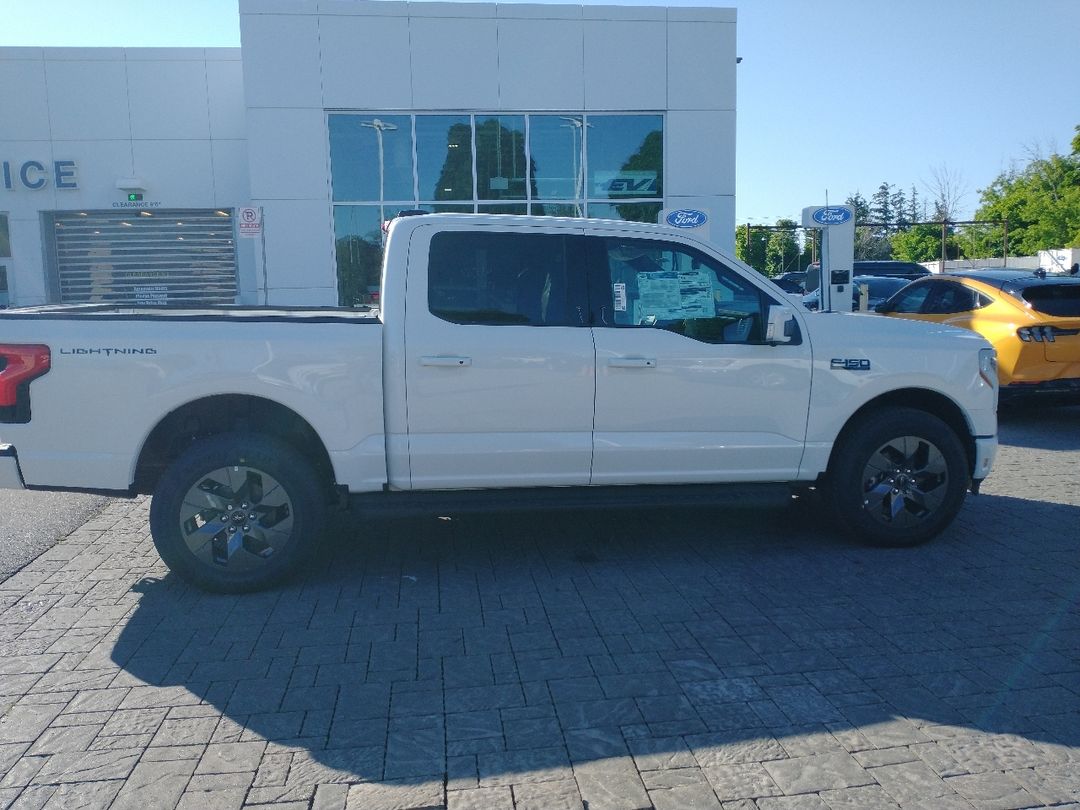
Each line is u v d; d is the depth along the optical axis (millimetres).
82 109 17172
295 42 14859
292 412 5289
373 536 6242
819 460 5699
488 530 6375
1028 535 6141
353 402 5098
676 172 15867
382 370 5113
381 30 15008
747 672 4070
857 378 5672
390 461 5195
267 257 15273
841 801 3090
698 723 3623
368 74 15070
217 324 5023
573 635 4508
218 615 4832
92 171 17312
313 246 15352
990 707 3730
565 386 5281
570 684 3971
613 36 15461
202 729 3611
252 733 3576
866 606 4859
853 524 5805
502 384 5219
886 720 3631
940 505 5836
